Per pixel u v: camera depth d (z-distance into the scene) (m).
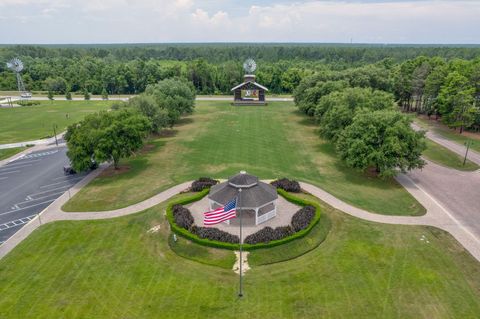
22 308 30.92
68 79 188.50
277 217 44.78
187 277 34.81
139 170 65.38
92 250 39.69
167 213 44.84
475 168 64.19
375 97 72.00
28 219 47.72
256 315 29.91
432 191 54.69
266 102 141.12
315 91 99.06
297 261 37.06
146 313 30.25
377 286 33.19
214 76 176.62
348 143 58.91
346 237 41.50
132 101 83.00
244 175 44.91
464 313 29.92
